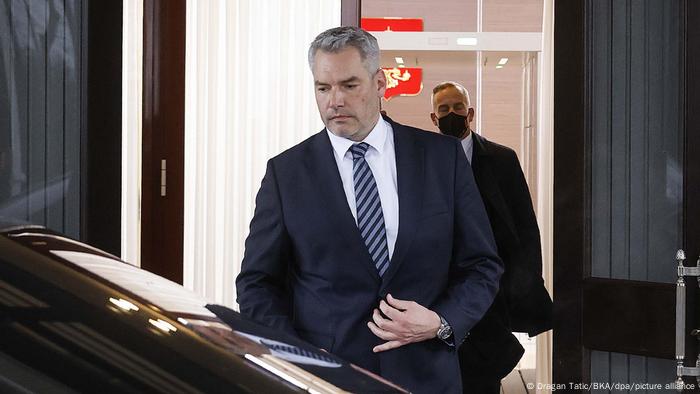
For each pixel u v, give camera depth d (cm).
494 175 334
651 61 232
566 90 233
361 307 181
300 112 392
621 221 235
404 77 387
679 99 227
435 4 385
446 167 189
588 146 233
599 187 236
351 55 180
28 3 241
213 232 391
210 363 40
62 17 240
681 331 223
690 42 221
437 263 184
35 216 240
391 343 178
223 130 390
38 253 43
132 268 49
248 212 392
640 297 229
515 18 385
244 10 389
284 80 391
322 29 390
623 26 233
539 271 332
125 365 37
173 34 380
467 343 314
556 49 233
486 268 189
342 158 187
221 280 393
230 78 389
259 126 392
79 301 40
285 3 390
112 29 239
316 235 182
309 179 186
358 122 183
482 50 385
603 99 235
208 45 388
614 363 237
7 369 35
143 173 380
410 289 183
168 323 41
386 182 187
